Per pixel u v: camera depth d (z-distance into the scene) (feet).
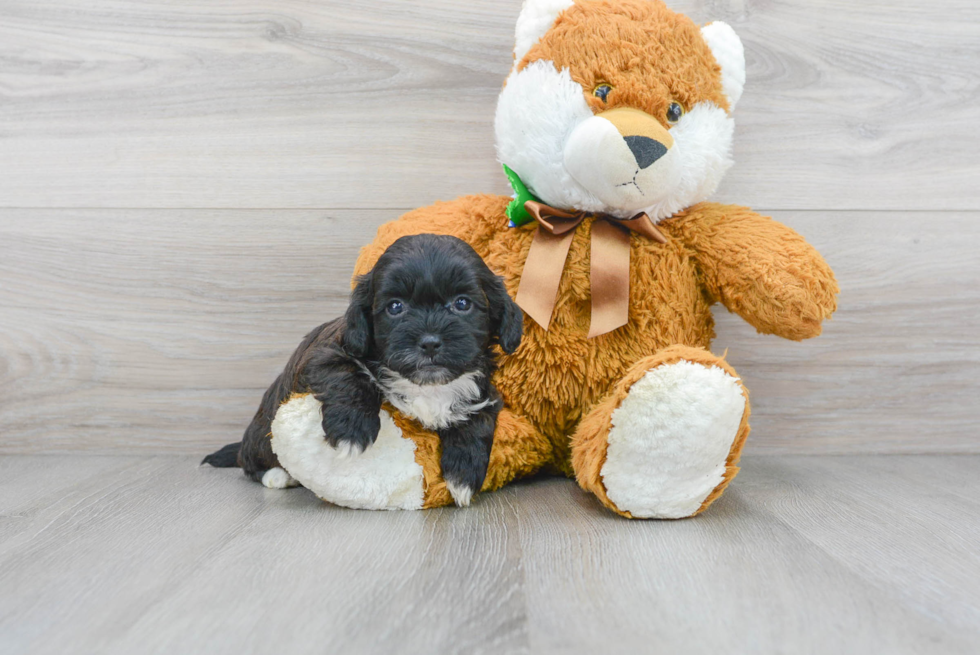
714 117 5.88
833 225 7.41
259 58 7.34
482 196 6.64
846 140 7.38
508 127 5.98
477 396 5.21
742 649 3.19
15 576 4.04
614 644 3.22
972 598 3.78
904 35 7.34
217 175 7.39
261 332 7.47
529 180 5.98
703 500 5.12
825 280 5.65
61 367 7.44
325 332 5.54
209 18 7.32
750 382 7.49
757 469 6.92
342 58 7.35
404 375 4.66
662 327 5.93
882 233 7.42
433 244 4.88
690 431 4.81
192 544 4.58
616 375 5.93
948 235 7.44
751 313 5.85
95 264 7.39
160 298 7.43
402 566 4.17
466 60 7.37
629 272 5.93
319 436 5.08
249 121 7.37
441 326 4.60
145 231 7.38
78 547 4.53
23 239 7.38
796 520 5.16
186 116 7.36
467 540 4.65
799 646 3.22
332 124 7.38
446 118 7.40
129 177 7.38
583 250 5.98
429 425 5.31
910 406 7.52
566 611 3.56
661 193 5.68
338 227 7.44
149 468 6.90
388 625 3.41
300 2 7.30
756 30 7.28
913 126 7.39
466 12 7.33
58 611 3.57
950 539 4.75
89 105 7.33
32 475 6.60
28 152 7.34
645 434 4.87
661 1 6.13
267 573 4.06
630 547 4.52
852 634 3.35
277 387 5.83
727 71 5.97
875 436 7.55
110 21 7.29
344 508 5.43
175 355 7.46
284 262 7.43
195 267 7.42
